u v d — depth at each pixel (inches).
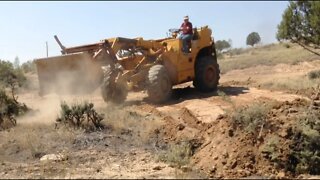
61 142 394.3
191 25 625.3
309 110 374.0
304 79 693.3
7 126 451.8
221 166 326.3
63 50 569.9
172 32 652.1
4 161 348.8
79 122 437.4
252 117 356.5
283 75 842.8
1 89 498.6
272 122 351.9
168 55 590.9
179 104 550.3
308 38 653.3
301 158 329.1
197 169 327.6
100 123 441.7
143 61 580.4
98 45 553.9
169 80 576.7
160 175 300.4
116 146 390.3
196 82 637.9
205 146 362.6
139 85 569.0
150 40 593.9
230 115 373.4
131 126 441.4
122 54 585.6
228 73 1039.6
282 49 1637.6
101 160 346.9
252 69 1042.1
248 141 338.3
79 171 311.3
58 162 339.3
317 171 326.6
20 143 385.1
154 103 565.9
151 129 423.8
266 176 310.5
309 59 1014.4
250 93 599.2
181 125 422.0
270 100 513.7
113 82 567.2
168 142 401.7
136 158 354.3
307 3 647.8
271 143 330.6
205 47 650.8
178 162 335.3
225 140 348.5
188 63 618.2
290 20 655.8
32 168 322.0
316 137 338.3
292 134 342.3
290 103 411.2
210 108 505.0
